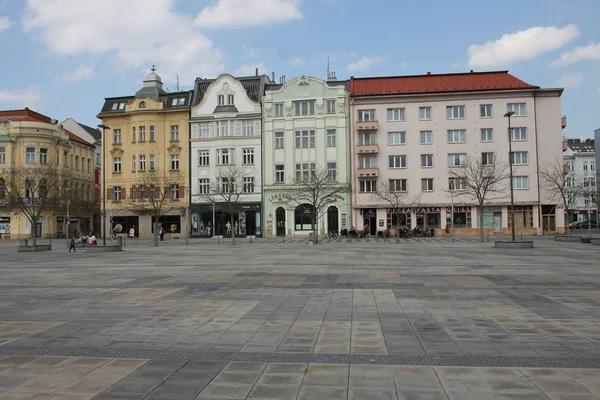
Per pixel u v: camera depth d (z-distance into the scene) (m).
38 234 64.56
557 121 55.31
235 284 15.19
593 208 76.81
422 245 37.44
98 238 61.59
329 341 7.76
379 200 56.47
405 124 56.91
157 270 20.16
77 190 64.44
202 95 63.00
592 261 22.17
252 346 7.49
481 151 55.78
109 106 64.81
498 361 6.57
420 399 5.16
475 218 55.81
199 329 8.73
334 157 57.84
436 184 56.28
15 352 7.27
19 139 65.06
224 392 5.43
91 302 11.95
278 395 5.32
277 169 58.91
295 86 58.72
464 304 11.15
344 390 5.45
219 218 59.84
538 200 54.75
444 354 6.95
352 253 29.11
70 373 6.18
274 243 44.50
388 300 11.80
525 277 16.19
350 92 58.19
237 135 59.62
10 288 14.89
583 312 10.08
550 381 5.70
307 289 13.89
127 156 62.53
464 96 56.16
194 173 60.53
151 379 5.91
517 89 55.03
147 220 61.22
